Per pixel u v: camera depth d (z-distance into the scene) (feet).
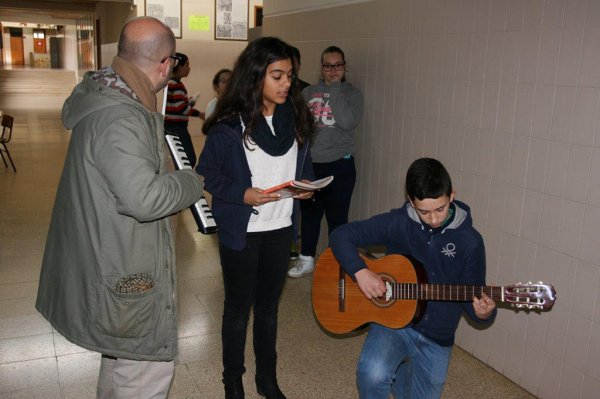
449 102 10.00
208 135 7.61
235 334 7.86
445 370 6.68
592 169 7.57
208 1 34.06
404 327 6.59
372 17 12.16
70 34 96.07
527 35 8.39
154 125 5.68
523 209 8.66
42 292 5.98
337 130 12.33
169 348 6.02
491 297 6.21
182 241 15.83
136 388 6.19
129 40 5.57
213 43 34.65
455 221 6.24
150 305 5.73
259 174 7.54
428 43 10.46
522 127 8.58
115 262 5.53
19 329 10.39
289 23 16.33
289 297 12.25
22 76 80.48
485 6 9.11
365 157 12.71
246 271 7.65
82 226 5.51
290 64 7.20
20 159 27.40
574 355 8.00
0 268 13.30
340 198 12.72
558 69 7.95
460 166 9.85
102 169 5.25
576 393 8.01
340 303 7.34
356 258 6.58
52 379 8.84
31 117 46.24
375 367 6.32
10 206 18.84
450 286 6.32
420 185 5.80
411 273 6.54
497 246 9.18
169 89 16.22
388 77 11.71
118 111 5.32
